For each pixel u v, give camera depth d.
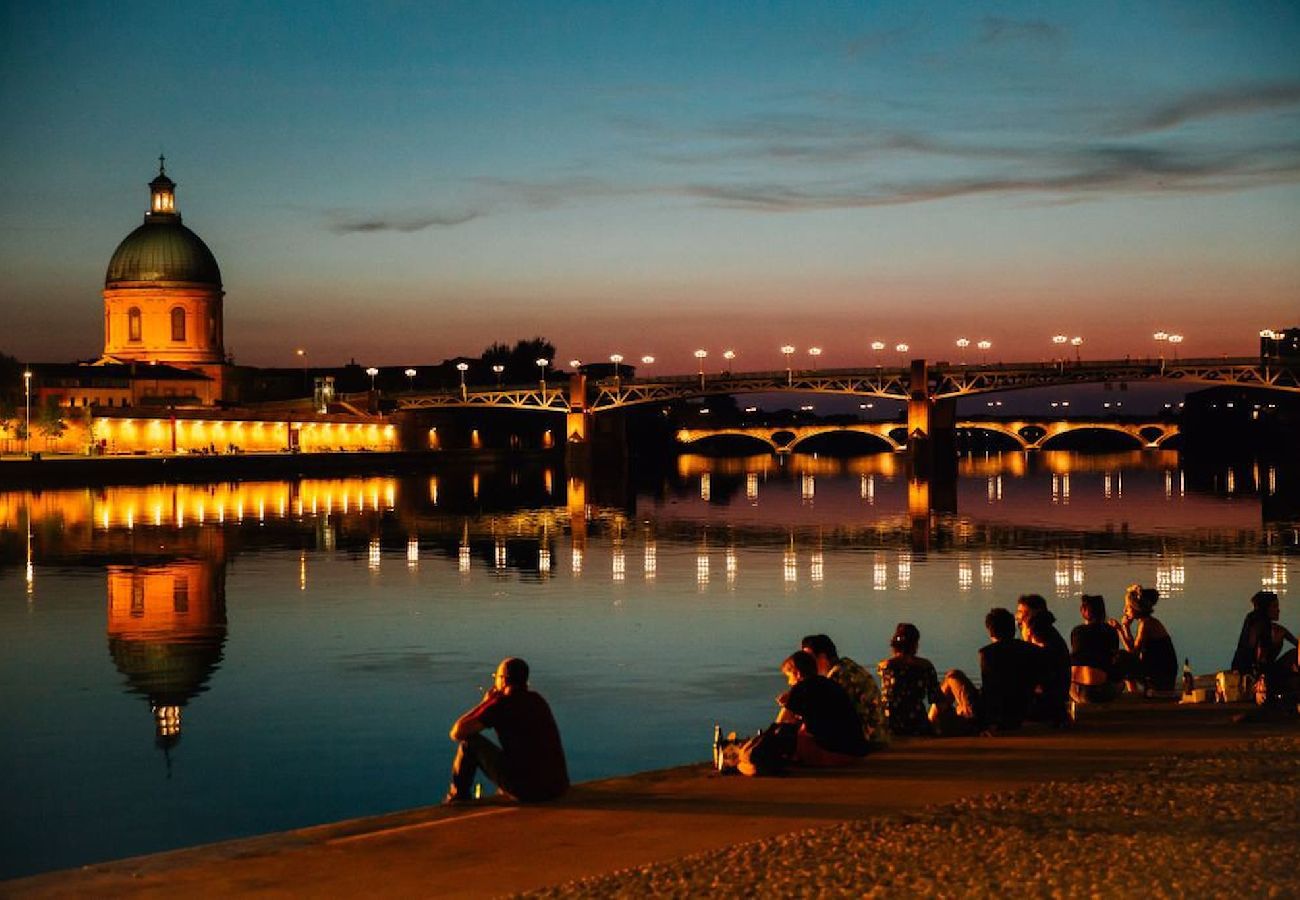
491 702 21.81
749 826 19.80
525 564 96.25
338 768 36.94
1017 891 15.91
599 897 16.33
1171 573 88.50
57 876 17.78
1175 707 29.39
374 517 142.25
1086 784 21.62
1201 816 19.12
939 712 26.41
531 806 21.17
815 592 78.56
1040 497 179.25
